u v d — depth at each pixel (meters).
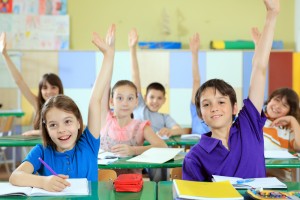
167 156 2.08
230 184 1.34
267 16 1.73
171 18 5.80
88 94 5.32
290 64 5.35
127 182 1.33
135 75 3.59
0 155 4.99
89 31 5.73
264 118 1.70
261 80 1.73
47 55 5.27
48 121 1.59
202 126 3.30
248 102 1.71
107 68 1.78
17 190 1.32
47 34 5.58
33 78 5.25
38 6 5.57
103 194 1.31
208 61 5.34
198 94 1.73
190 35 5.81
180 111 5.37
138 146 2.38
